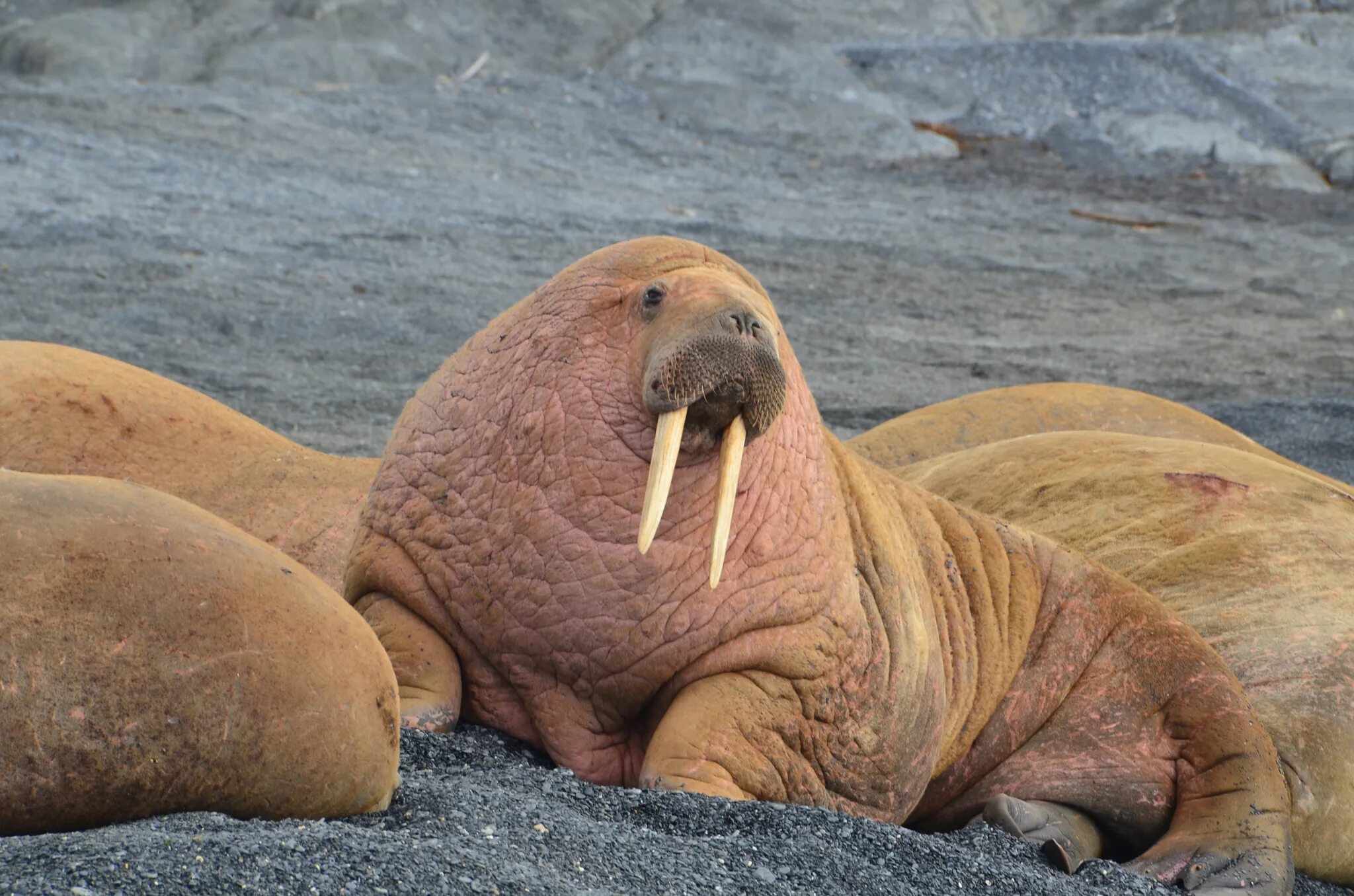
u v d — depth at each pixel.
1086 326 56.59
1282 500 21.81
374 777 12.01
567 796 13.91
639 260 16.42
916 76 91.12
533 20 89.00
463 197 63.66
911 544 18.55
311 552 20.12
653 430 15.41
